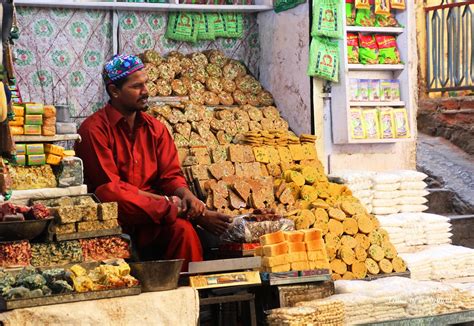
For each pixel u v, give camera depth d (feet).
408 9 26.71
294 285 19.11
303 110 26.00
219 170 23.38
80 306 16.07
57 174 18.93
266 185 23.27
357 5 25.81
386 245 23.29
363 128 25.84
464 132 33.81
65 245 17.28
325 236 22.70
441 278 23.77
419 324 19.80
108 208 17.58
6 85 14.62
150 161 21.88
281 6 26.37
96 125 21.30
